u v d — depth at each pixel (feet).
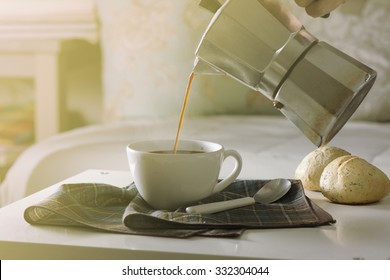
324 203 2.70
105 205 2.58
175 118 5.77
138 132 5.01
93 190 2.56
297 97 2.62
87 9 6.87
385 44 5.41
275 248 2.18
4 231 2.30
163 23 5.89
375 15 5.49
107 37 6.17
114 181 2.99
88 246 2.18
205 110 5.84
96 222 2.39
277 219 2.40
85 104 7.33
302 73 2.60
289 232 2.32
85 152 4.31
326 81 2.61
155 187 2.50
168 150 2.71
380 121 5.43
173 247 2.17
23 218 2.44
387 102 5.33
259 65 2.58
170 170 2.46
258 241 2.23
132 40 5.97
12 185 4.38
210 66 2.66
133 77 5.95
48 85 6.64
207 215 2.38
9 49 6.77
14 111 7.18
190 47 5.81
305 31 2.64
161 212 2.41
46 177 4.21
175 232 2.28
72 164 4.20
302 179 2.88
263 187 2.72
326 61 2.61
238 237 2.26
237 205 2.50
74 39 7.02
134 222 2.31
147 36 5.93
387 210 2.60
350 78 2.62
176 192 2.50
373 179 2.65
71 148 4.45
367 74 2.64
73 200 2.47
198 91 5.81
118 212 2.52
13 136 6.66
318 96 2.61
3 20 6.92
